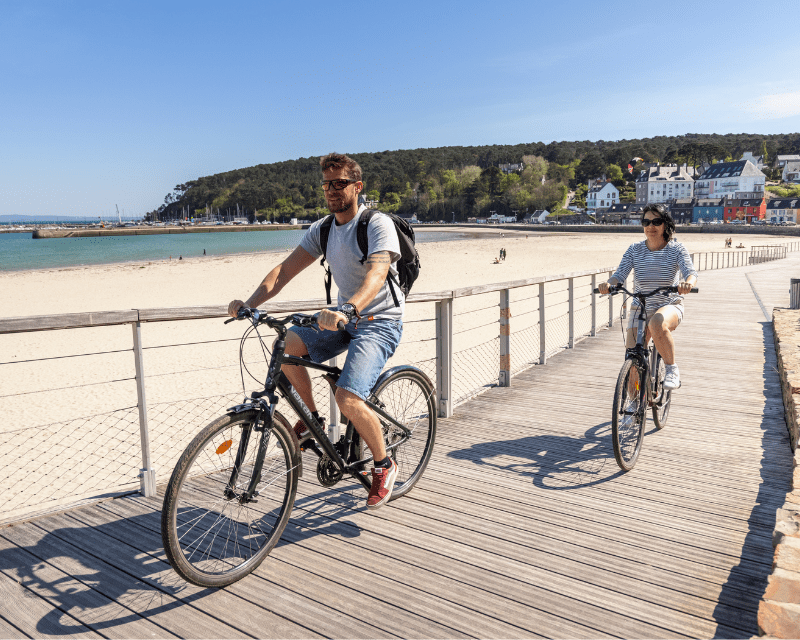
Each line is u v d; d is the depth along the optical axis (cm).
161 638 197
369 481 272
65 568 239
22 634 199
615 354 707
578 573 238
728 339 802
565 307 1634
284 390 237
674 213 11675
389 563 245
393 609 213
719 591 225
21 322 241
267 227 17438
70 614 210
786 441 394
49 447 621
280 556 250
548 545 260
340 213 246
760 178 12688
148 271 3725
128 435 663
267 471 236
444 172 18400
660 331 351
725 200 11062
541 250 5600
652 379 384
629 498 309
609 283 370
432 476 340
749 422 438
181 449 612
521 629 203
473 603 217
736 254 3538
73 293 2586
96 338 1326
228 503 243
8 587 226
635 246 387
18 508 461
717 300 1281
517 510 295
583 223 13700
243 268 3866
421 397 323
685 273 356
